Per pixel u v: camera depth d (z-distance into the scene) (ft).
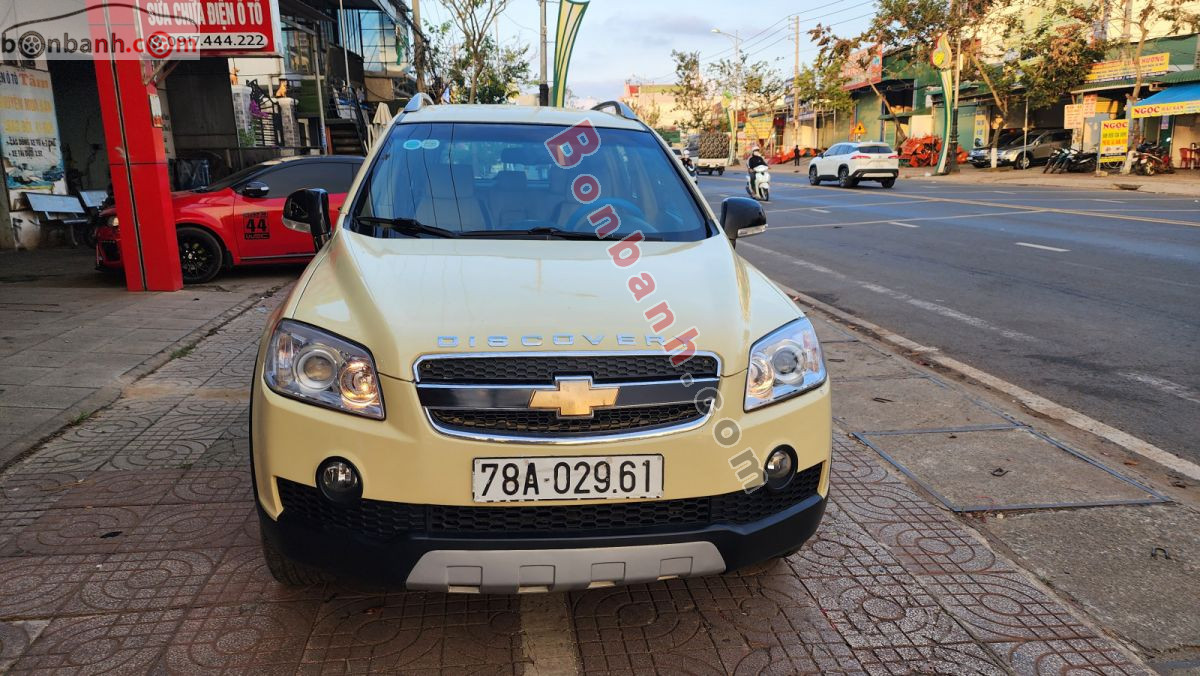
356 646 8.22
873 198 73.61
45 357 18.20
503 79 102.12
